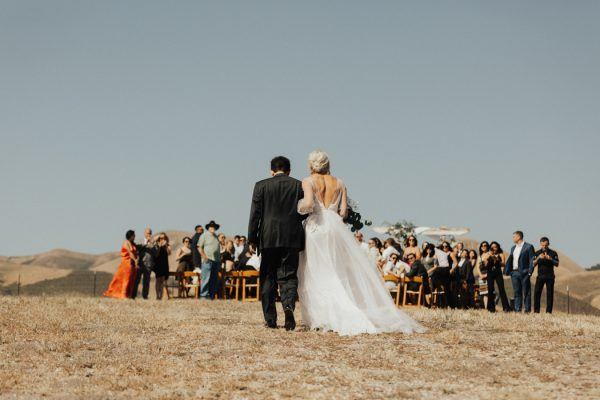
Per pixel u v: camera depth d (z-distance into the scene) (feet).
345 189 38.70
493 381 24.20
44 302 56.44
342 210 38.29
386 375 25.12
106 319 42.52
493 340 33.35
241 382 23.90
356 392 22.50
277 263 38.04
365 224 78.07
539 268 71.00
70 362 27.25
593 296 266.36
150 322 41.14
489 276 71.51
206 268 81.41
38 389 22.80
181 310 52.65
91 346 31.09
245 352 29.66
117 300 64.03
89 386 23.24
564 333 36.42
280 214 37.42
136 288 83.66
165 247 85.20
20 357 28.35
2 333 35.01
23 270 313.73
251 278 83.76
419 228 108.88
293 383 23.81
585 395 22.08
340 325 35.63
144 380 24.13
